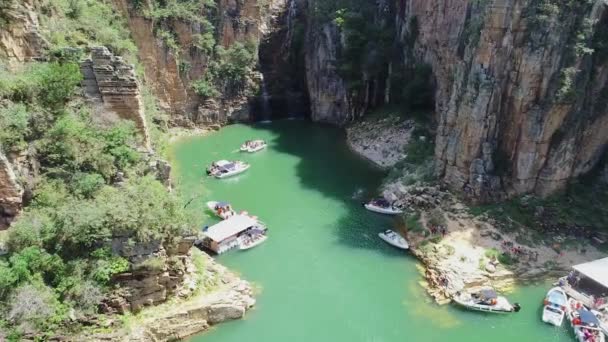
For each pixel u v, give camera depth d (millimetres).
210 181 60562
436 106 65188
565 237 43812
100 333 31094
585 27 42562
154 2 74000
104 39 52812
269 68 88500
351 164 66188
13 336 28156
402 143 66000
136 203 33594
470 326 35906
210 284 37688
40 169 33938
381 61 75875
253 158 68438
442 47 63312
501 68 45406
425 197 50062
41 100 35281
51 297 29938
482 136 47094
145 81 67875
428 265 42281
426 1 67562
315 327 35969
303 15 89062
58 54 39750
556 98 43062
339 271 42344
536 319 36156
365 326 36094
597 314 34719
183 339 34094
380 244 46219
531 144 45094
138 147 40938
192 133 78625
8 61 37312
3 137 31312
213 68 81812
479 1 50031
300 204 54438
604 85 44875
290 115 89188
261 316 36781
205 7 79938
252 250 45312
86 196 34094
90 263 31656
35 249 30234
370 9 79625
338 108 83500
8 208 31391
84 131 36031
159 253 33469
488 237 43750
